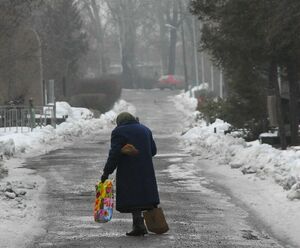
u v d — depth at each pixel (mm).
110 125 114438
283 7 42719
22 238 24219
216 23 53594
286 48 49031
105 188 24344
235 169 44281
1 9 76250
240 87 59562
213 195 34344
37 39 89438
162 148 64938
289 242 24031
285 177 35469
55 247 22844
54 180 40344
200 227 26453
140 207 24250
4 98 92000
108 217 24266
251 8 46531
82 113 113438
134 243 23438
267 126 63062
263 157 42031
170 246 22969
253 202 31766
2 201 31203
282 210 29406
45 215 28875
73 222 27406
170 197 33812
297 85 56375
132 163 24219
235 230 25953
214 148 55500
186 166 47500
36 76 95562
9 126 79125
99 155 57125
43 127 80000
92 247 22828
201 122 101812
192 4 52125
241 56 51094
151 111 159500
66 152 60344
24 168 46875
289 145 56844
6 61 85312
